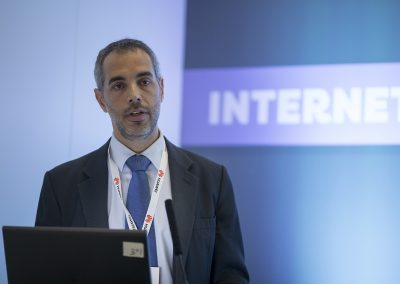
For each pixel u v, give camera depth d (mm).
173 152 2676
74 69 4336
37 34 4348
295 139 4000
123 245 1795
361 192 3828
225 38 4207
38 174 4273
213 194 2607
